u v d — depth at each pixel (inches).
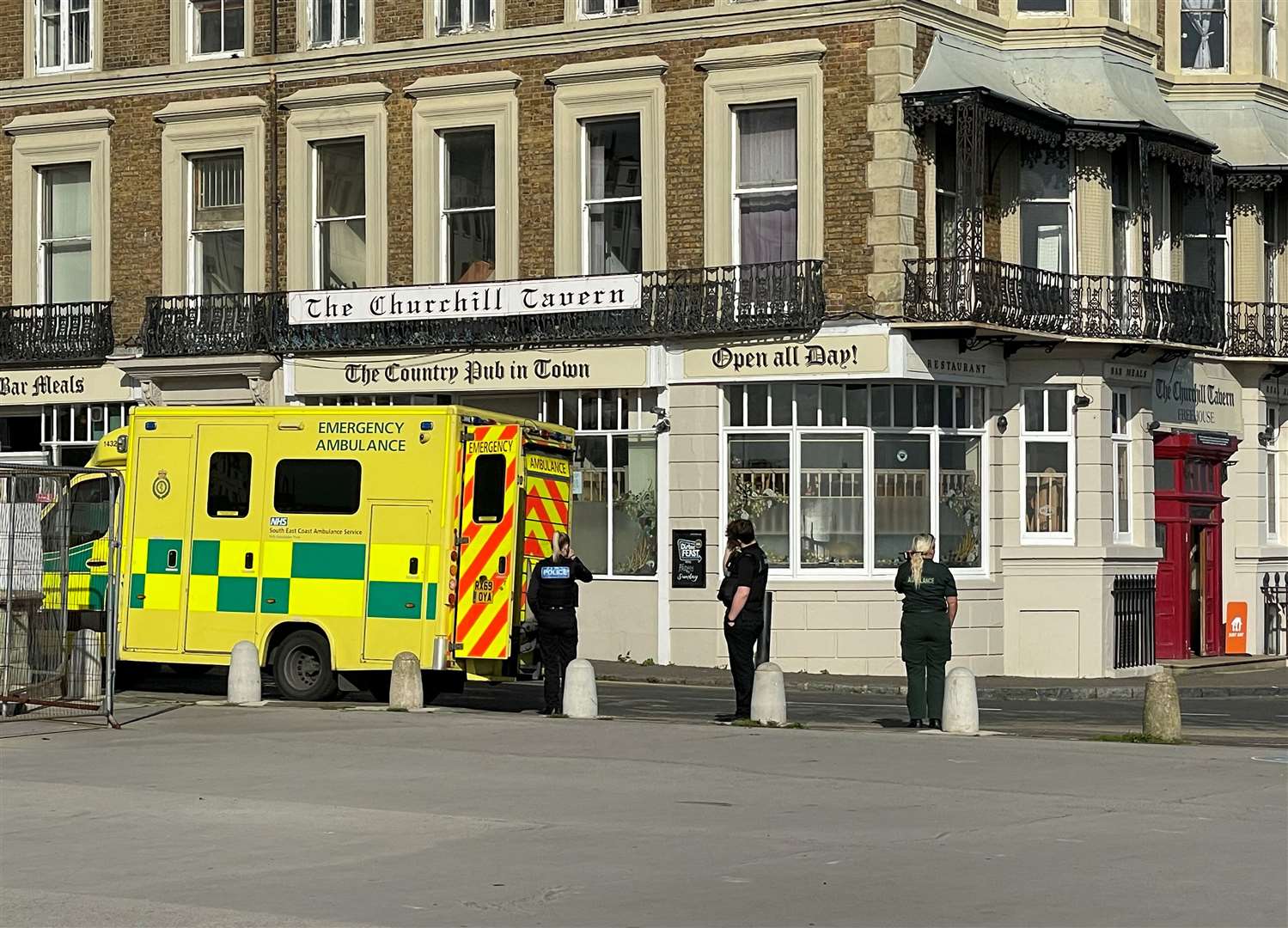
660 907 458.0
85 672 861.2
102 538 872.9
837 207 1194.6
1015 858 518.3
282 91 1370.6
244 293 1369.3
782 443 1214.3
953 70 1183.6
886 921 442.6
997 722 918.4
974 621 1234.0
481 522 924.0
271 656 958.4
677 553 1230.9
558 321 1261.1
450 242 1332.4
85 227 1448.1
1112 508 1280.8
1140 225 1304.1
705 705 985.5
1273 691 1194.0
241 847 537.3
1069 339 1238.3
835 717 918.4
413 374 1305.4
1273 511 1501.0
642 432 1251.8
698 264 1238.3
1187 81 1414.9
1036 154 1280.8
